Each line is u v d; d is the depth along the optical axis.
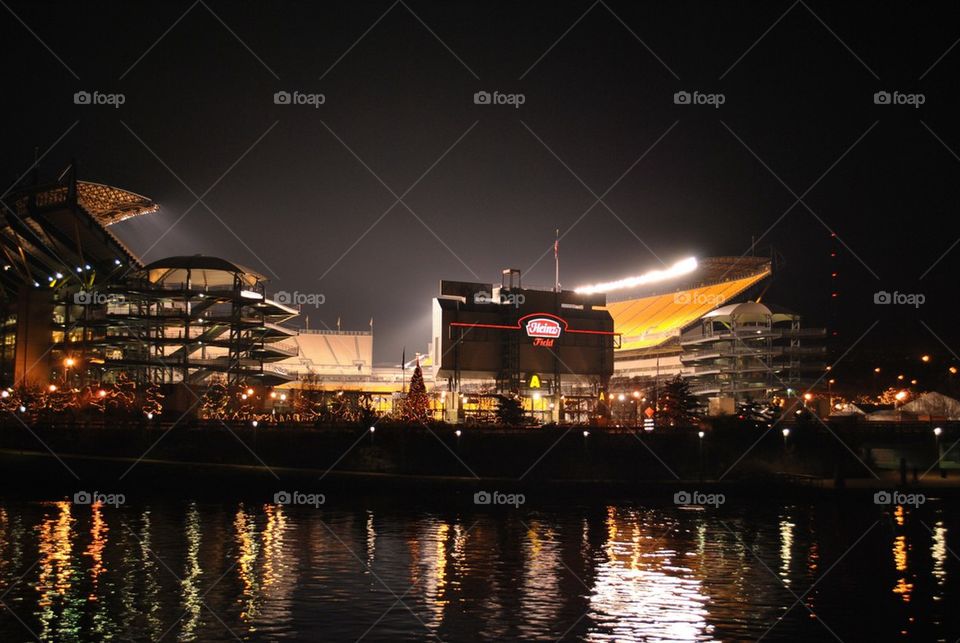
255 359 190.50
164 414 145.75
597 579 70.38
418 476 117.38
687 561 77.50
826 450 131.00
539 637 55.81
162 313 176.38
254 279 188.00
